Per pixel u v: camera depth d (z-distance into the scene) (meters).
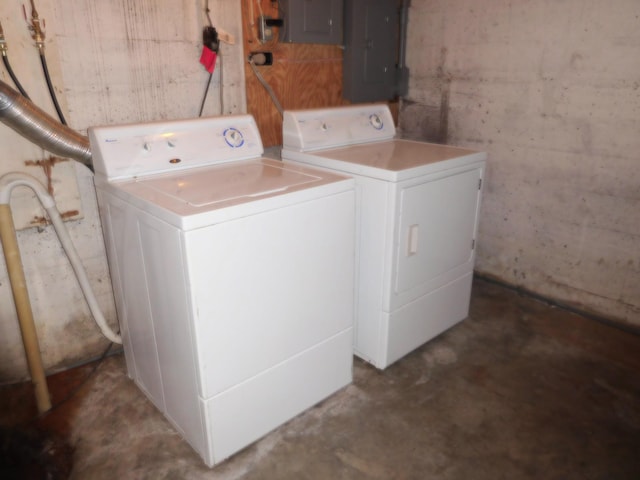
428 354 2.14
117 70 1.86
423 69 2.86
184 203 1.36
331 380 1.84
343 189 1.62
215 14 2.06
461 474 1.52
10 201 1.72
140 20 1.87
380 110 2.47
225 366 1.45
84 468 1.54
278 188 1.52
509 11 2.40
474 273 2.94
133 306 1.72
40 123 1.59
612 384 1.93
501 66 2.49
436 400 1.85
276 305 1.53
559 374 2.00
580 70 2.21
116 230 1.65
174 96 2.04
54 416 1.77
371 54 2.67
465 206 2.13
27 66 1.64
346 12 2.52
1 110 1.50
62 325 2.00
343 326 1.81
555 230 2.48
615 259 2.29
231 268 1.37
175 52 2.00
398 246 1.84
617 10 2.05
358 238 1.93
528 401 1.84
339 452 1.60
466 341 2.24
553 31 2.26
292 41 2.26
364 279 1.96
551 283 2.56
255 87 2.28
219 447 1.53
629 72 2.06
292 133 2.14
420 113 2.95
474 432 1.68
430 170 1.88
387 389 1.91
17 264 1.68
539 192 2.50
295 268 1.55
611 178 2.22
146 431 1.71
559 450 1.60
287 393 1.68
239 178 1.66
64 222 1.88
